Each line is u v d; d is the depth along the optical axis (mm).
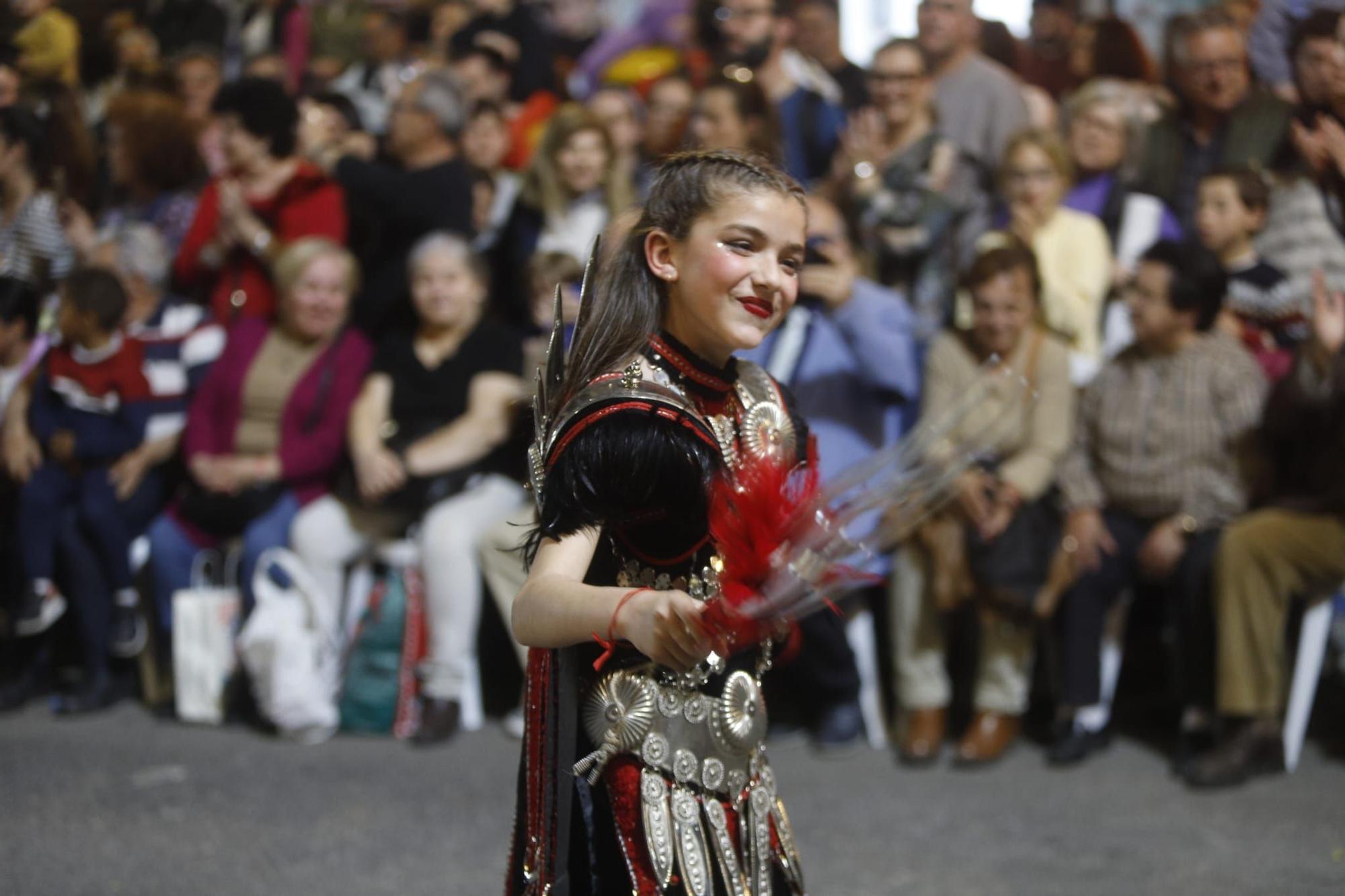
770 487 6559
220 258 20453
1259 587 15406
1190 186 18922
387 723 17672
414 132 19844
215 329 19906
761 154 7570
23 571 19125
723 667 7508
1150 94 19781
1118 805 14812
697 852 7246
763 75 20906
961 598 15977
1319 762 16047
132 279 20312
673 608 6465
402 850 13742
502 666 19219
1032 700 18156
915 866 13180
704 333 7414
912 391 16562
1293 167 18016
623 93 21172
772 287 7273
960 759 16141
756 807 7629
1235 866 13039
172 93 24047
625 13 29469
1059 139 18266
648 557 7316
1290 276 17156
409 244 19734
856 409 16734
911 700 16500
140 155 22172
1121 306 18172
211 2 29297
